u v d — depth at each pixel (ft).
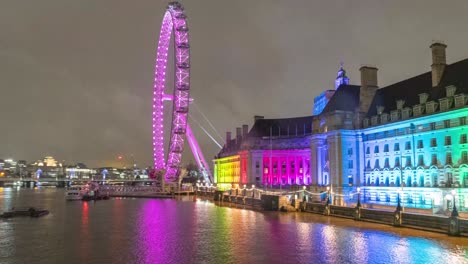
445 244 191.72
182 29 630.33
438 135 311.47
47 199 652.07
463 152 290.56
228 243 206.08
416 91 358.23
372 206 346.74
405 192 336.08
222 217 323.16
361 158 396.57
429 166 316.40
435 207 293.02
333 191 396.78
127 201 572.10
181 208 423.64
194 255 180.45
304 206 359.25
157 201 566.36
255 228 255.91
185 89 644.69
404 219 248.11
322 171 434.71
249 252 184.55
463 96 292.20
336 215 314.55
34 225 286.87
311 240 210.18
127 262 169.68
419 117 327.47
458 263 158.10
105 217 336.90
